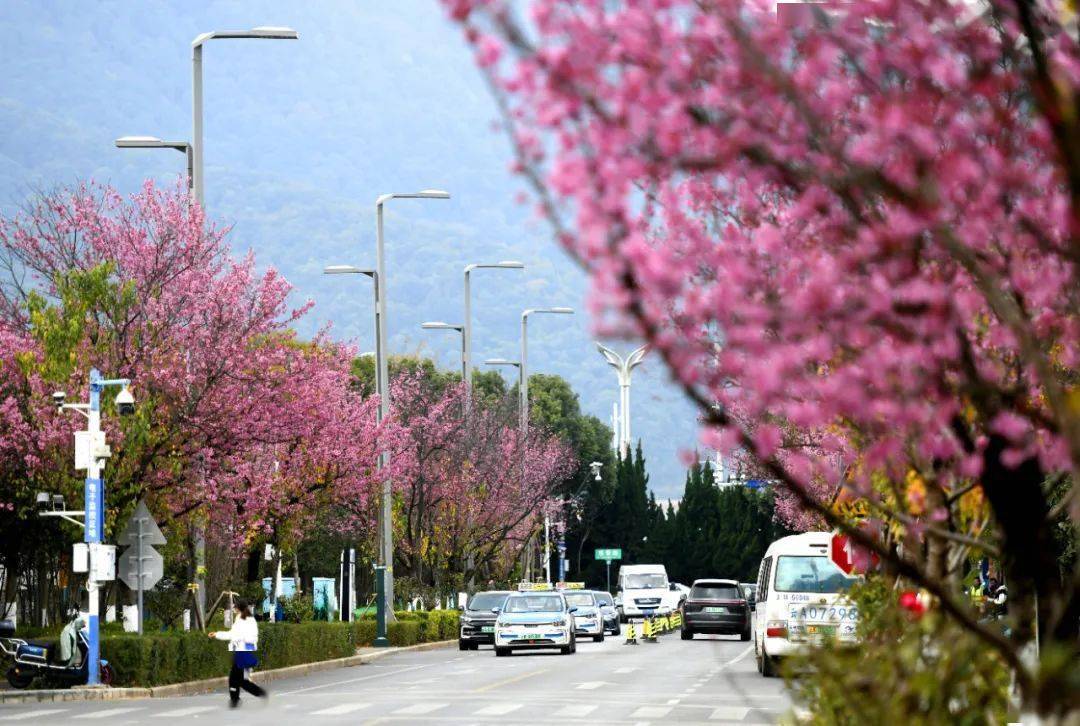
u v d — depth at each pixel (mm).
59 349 69000
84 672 64375
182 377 70188
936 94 10383
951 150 10281
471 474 135625
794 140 10320
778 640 65438
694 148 10227
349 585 111562
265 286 72938
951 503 19594
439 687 65188
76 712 53844
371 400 93500
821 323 10938
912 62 10188
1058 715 9719
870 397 11234
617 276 9898
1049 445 13938
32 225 73500
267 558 105188
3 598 83938
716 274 12234
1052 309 12953
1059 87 9492
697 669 76750
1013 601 13422
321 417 83125
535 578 191125
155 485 71812
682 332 11469
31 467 69750
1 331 71938
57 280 70625
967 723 14211
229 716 51531
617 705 53656
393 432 101812
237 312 71625
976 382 11453
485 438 138000
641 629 143875
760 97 10219
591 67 9828
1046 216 11469
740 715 49156
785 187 12695
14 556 81625
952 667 13914
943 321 10695
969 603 20406
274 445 82062
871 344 11133
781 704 53250
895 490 20562
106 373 69125
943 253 12016
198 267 72188
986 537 23547
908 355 10844
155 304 70375
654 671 75250
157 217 72375
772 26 10367
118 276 72062
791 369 10570
